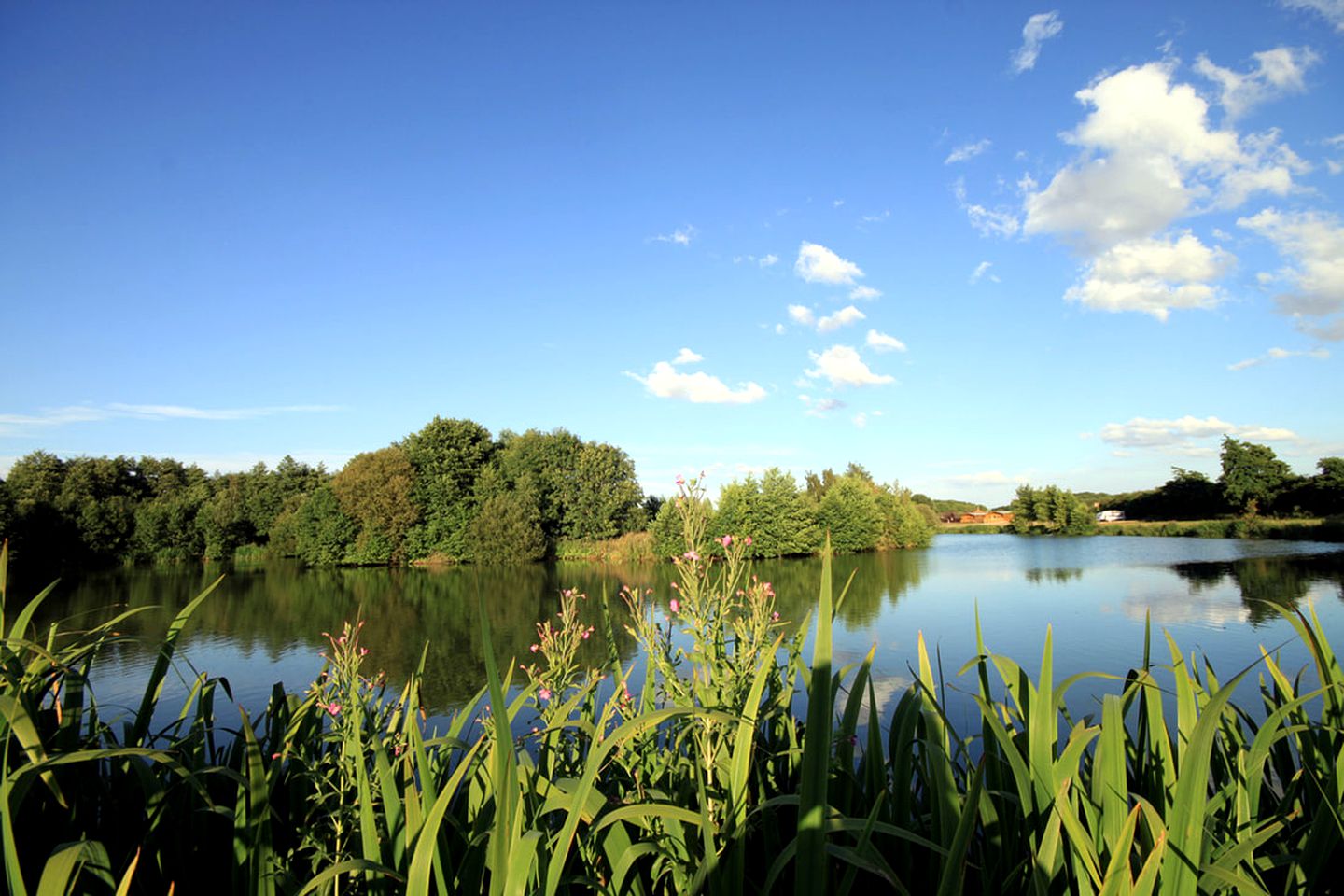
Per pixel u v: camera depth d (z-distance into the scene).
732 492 39.78
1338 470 50.00
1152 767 1.71
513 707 2.12
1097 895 1.27
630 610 2.45
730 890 1.37
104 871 1.31
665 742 2.27
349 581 34.41
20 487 57.22
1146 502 75.19
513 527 44.41
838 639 13.92
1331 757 1.69
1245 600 18.39
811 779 1.19
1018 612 17.53
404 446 51.78
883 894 1.59
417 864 1.22
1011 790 1.76
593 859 1.56
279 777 2.26
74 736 1.75
